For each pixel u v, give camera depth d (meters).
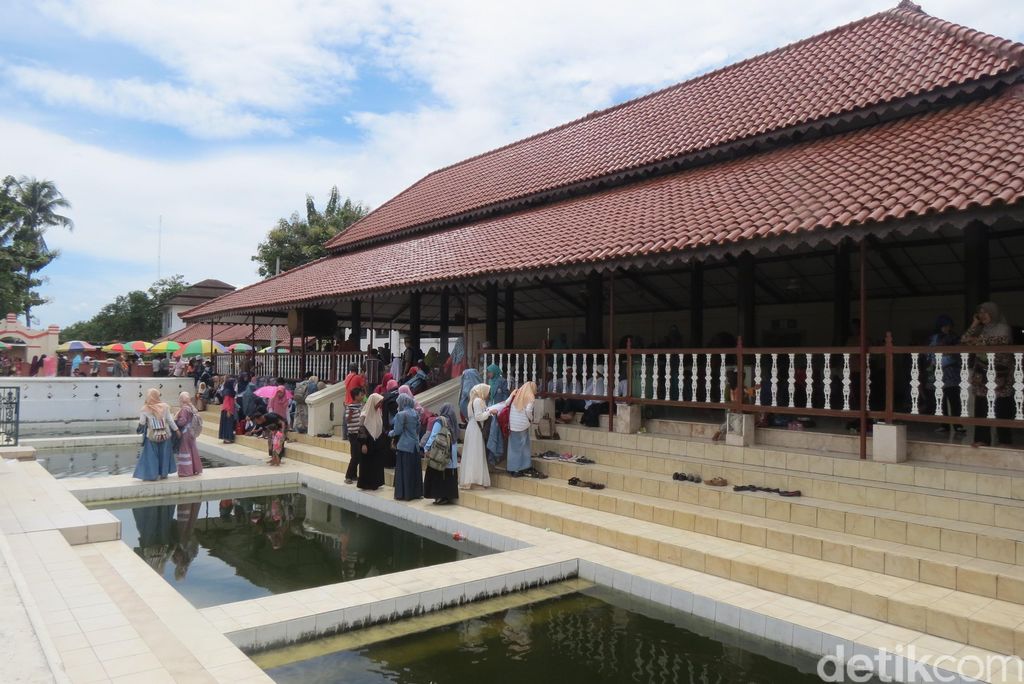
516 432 10.18
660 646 5.64
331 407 15.45
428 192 22.44
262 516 10.31
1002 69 9.27
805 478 7.79
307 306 17.31
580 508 8.92
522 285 16.11
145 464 11.59
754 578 6.44
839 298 11.29
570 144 18.17
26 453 13.66
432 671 5.20
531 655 5.48
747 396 9.38
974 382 7.61
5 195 43.25
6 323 33.84
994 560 5.94
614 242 9.94
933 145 8.58
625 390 11.00
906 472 7.35
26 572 6.47
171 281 56.47
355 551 8.49
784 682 5.05
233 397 17.02
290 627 5.51
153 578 6.69
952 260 11.22
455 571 6.79
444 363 14.61
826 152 10.25
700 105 15.24
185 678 4.38
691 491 8.27
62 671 3.92
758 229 8.10
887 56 12.04
